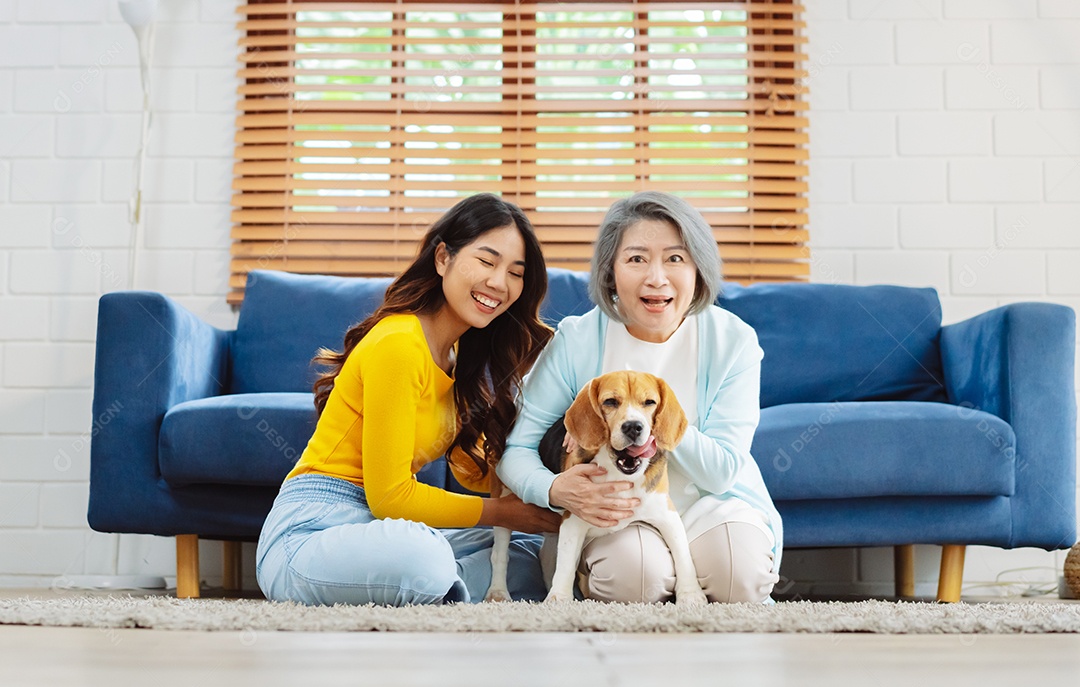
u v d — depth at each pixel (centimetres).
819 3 335
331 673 92
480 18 341
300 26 333
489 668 96
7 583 313
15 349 321
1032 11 332
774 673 93
